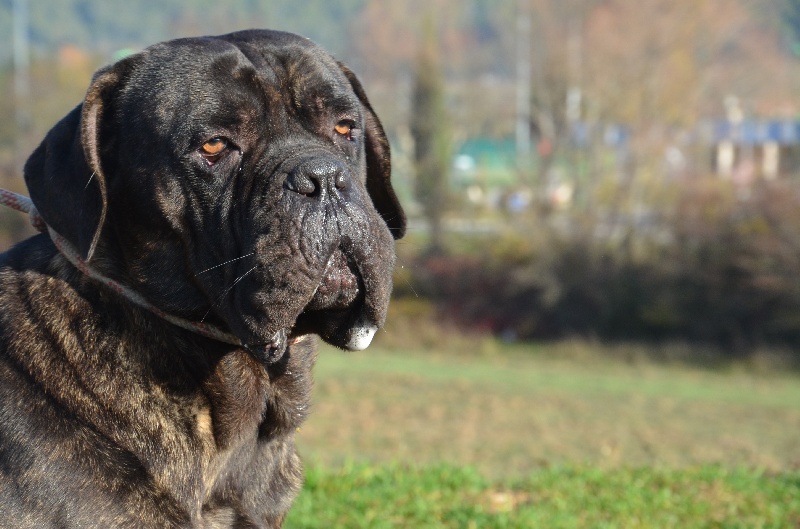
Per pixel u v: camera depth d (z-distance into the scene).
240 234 3.70
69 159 3.80
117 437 3.72
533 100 37.66
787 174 29.77
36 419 3.69
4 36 100.06
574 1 38.56
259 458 4.16
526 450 14.13
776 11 46.28
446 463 9.32
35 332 3.85
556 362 27.91
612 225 31.55
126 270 3.88
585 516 7.46
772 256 27.02
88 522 3.58
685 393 22.00
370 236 3.68
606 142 35.00
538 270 30.91
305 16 109.50
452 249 33.97
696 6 37.84
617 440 15.39
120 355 3.81
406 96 43.34
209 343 3.94
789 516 7.54
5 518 3.58
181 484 3.79
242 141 3.82
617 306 29.83
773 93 40.94
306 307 3.72
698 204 29.33
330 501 7.25
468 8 65.56
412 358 28.25
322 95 3.99
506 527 6.92
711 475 8.80
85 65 39.59
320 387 20.55
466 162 41.34
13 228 28.56
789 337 27.14
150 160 3.81
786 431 17.02
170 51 3.92
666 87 36.16
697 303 28.59
